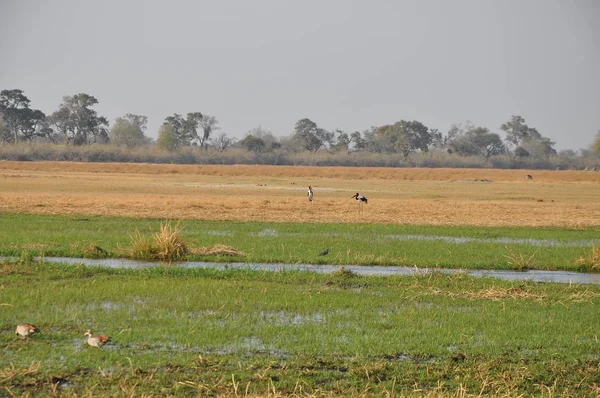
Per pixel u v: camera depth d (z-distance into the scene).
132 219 124.62
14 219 118.56
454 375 43.34
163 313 54.72
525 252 95.12
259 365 43.47
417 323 54.22
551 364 45.97
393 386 40.75
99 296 59.62
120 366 42.41
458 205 174.75
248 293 62.97
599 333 53.47
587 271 85.12
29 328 46.50
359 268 81.12
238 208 151.38
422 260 85.62
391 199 198.88
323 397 38.97
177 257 83.06
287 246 94.25
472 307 61.06
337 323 53.56
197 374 41.44
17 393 37.94
